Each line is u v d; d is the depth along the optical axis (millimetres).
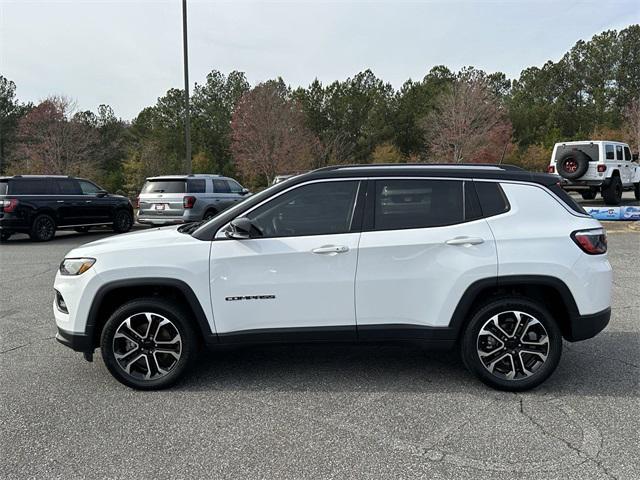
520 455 3008
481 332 3881
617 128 54125
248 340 3928
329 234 3914
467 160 41812
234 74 57719
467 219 3904
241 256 3867
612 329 5367
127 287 3939
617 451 3037
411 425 3387
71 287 3959
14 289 7676
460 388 3982
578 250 3828
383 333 3916
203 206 13758
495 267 3799
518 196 3945
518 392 3885
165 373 4000
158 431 3340
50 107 37438
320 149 44219
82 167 37531
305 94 52656
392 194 3963
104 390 4004
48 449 3125
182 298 4074
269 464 2936
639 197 21406
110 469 2904
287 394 3902
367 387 4020
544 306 3885
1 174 43312
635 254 9758
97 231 16672
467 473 2830
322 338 3930
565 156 18266
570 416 3492
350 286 3863
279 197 3990
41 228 13383
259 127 39125
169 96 55875
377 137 52000
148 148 38281
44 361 4652
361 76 56625
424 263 3842
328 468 2891
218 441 3201
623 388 3941
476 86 43594
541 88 71000
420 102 54312
